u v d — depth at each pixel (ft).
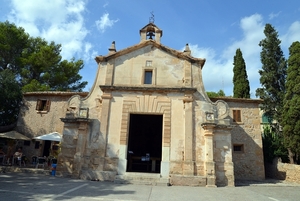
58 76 78.18
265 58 72.23
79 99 46.62
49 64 77.56
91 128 44.37
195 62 47.88
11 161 59.31
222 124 43.01
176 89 44.86
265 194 32.58
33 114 62.75
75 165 41.78
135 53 48.85
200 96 45.44
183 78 46.83
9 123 70.03
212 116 43.65
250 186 41.63
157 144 67.26
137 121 69.31
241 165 54.80
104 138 43.32
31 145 60.49
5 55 76.69
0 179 36.09
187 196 29.14
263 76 70.79
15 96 63.10
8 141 60.49
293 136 54.95
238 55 80.18
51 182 35.73
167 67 47.65
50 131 60.49
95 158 42.29
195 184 39.29
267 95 69.21
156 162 59.62
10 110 68.54
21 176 40.93
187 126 42.96
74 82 87.15
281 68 69.46
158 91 45.57
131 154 58.75
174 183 39.47
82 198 24.86
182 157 41.70
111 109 45.29
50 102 62.80
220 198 28.58
